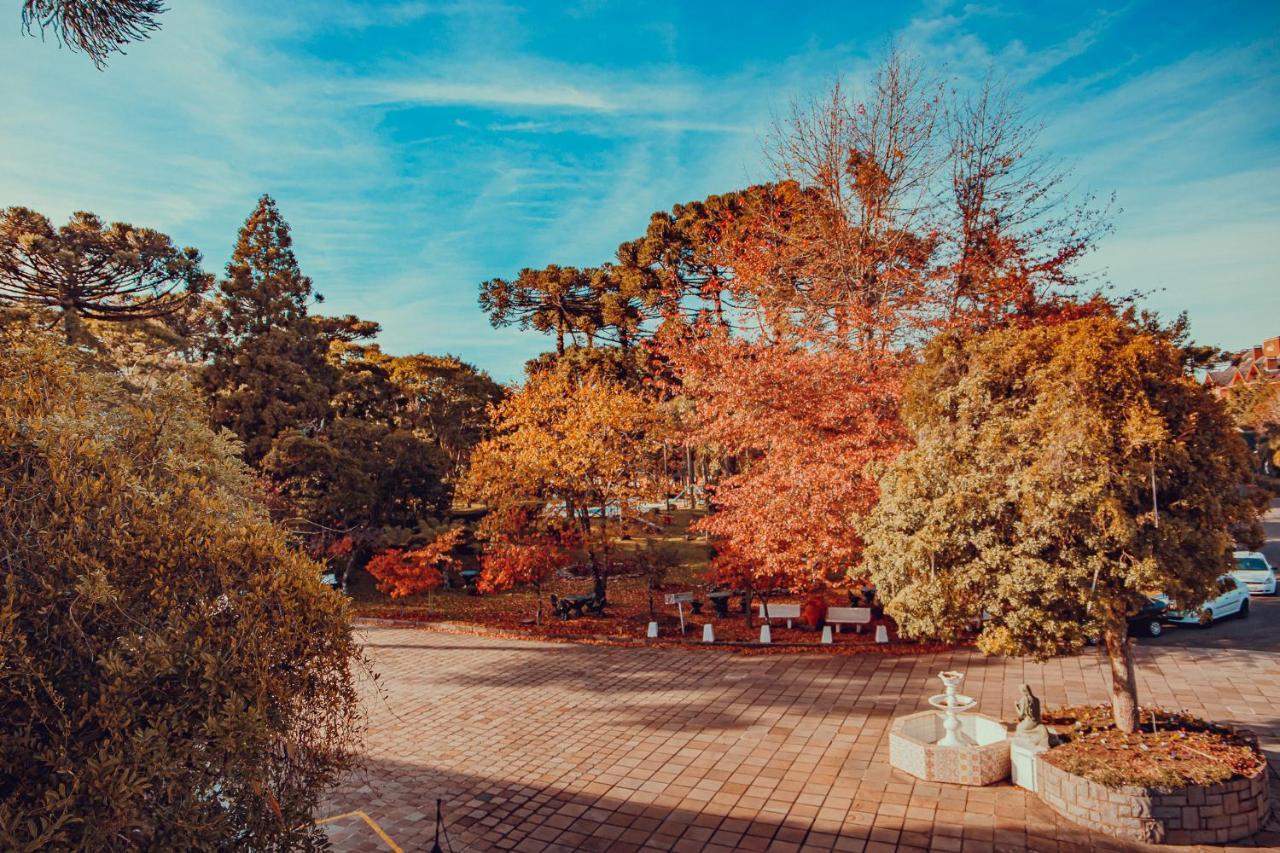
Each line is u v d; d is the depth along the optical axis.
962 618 9.84
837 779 10.38
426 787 10.62
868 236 22.06
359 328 53.12
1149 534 8.56
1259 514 9.11
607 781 10.70
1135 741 9.51
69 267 24.42
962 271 20.12
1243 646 16.59
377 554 27.25
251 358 29.06
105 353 23.02
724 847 8.73
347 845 8.92
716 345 19.45
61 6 6.52
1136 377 8.73
